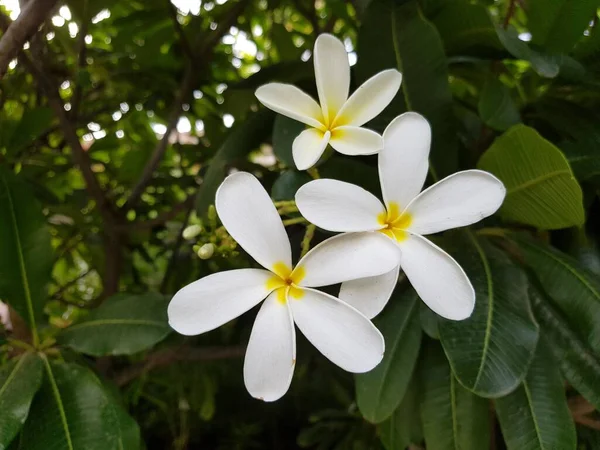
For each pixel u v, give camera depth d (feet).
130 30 1.19
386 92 0.55
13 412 0.64
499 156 0.67
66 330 0.78
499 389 0.59
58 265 1.63
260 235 0.52
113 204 1.18
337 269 0.50
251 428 1.44
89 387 0.70
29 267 0.77
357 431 1.20
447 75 0.76
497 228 0.78
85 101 1.34
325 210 0.50
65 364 0.73
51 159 1.27
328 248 0.51
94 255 1.40
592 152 0.78
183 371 1.21
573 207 0.63
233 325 1.14
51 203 1.13
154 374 1.20
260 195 0.51
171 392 1.31
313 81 0.91
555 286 0.70
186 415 1.32
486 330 0.63
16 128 1.00
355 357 0.49
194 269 1.24
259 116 0.89
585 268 0.72
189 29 1.22
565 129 0.83
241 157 0.87
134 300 0.79
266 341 0.50
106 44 1.37
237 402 1.46
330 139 0.55
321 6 1.41
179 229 1.42
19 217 0.77
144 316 0.76
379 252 0.50
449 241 0.73
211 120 1.25
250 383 0.51
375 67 0.78
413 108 0.77
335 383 1.28
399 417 0.84
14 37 0.65
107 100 1.31
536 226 0.73
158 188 1.44
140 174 1.37
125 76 1.23
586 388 0.71
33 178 1.17
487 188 0.52
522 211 0.71
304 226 0.65
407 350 0.73
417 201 0.53
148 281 1.67
